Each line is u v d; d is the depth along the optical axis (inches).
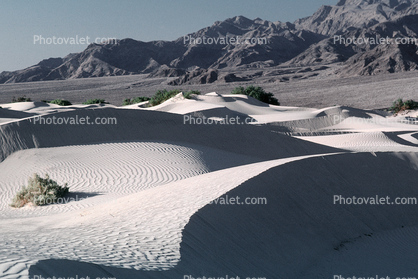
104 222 369.4
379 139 1595.7
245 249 351.9
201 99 2476.6
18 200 651.5
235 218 386.9
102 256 249.4
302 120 2112.5
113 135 1051.9
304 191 526.6
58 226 386.6
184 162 887.1
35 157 903.7
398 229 564.4
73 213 477.7
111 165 848.3
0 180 809.5
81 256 242.1
